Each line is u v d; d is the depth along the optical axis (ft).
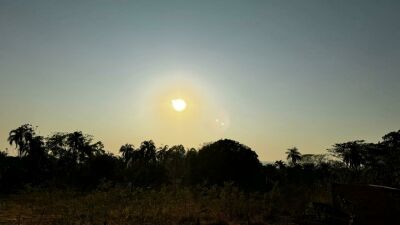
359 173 91.97
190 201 67.51
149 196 70.54
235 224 51.83
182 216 55.93
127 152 261.85
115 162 160.45
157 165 158.92
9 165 142.61
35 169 171.42
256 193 75.20
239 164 126.11
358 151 199.31
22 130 193.36
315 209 48.57
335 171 135.64
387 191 40.63
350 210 43.65
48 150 218.59
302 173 182.39
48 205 72.33
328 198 64.08
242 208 60.75
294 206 62.18
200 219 55.31
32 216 60.80
